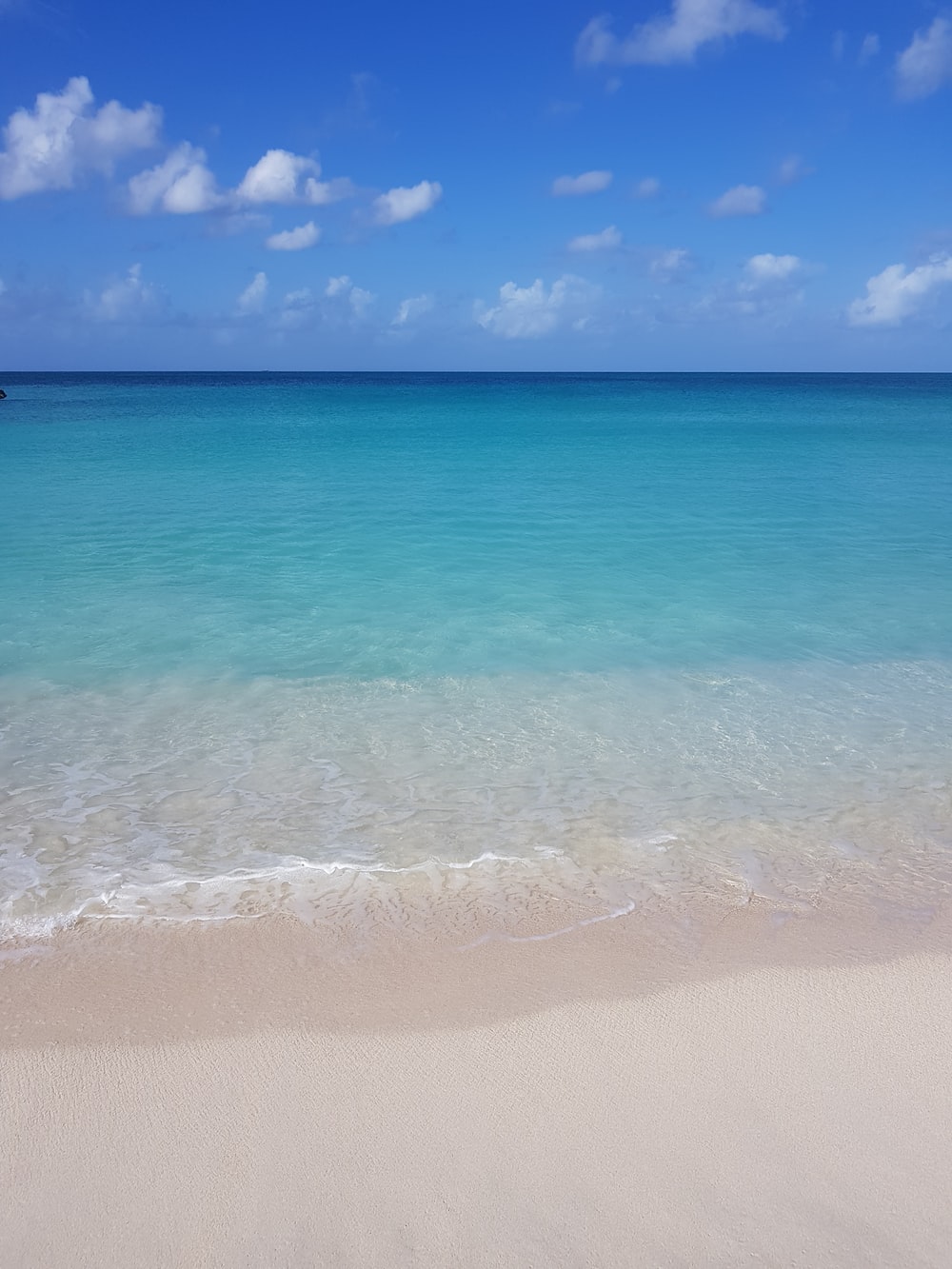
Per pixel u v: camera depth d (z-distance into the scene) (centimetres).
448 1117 397
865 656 1038
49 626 1100
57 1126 392
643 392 10931
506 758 765
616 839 643
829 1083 418
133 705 862
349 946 521
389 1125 392
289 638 1070
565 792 709
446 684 930
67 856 606
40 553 1505
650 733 820
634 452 3294
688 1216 350
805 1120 396
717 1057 435
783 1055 436
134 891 568
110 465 2764
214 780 718
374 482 2425
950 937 538
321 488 2294
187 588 1289
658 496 2205
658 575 1404
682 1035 450
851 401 8450
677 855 624
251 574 1379
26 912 544
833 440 3894
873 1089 414
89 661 983
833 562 1503
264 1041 443
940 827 667
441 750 778
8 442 3550
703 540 1678
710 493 2258
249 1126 392
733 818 675
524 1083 417
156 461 2877
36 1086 413
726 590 1315
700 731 826
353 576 1374
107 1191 360
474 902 564
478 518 1886
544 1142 383
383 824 655
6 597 1231
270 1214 350
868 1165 373
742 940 532
